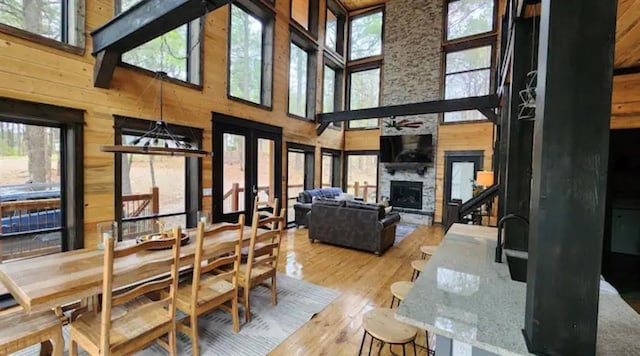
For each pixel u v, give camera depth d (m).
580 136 0.85
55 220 3.26
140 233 4.11
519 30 2.14
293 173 7.52
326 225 5.29
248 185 5.79
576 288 0.87
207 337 2.41
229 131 5.36
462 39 7.42
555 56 0.86
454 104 5.87
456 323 1.14
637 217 3.46
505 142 3.16
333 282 3.65
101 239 2.41
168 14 2.56
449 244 2.35
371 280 3.73
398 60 8.30
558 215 0.87
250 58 5.96
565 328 0.89
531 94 1.79
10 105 2.78
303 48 7.59
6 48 2.76
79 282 1.74
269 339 2.41
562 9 0.85
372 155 8.97
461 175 7.50
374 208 4.87
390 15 8.41
